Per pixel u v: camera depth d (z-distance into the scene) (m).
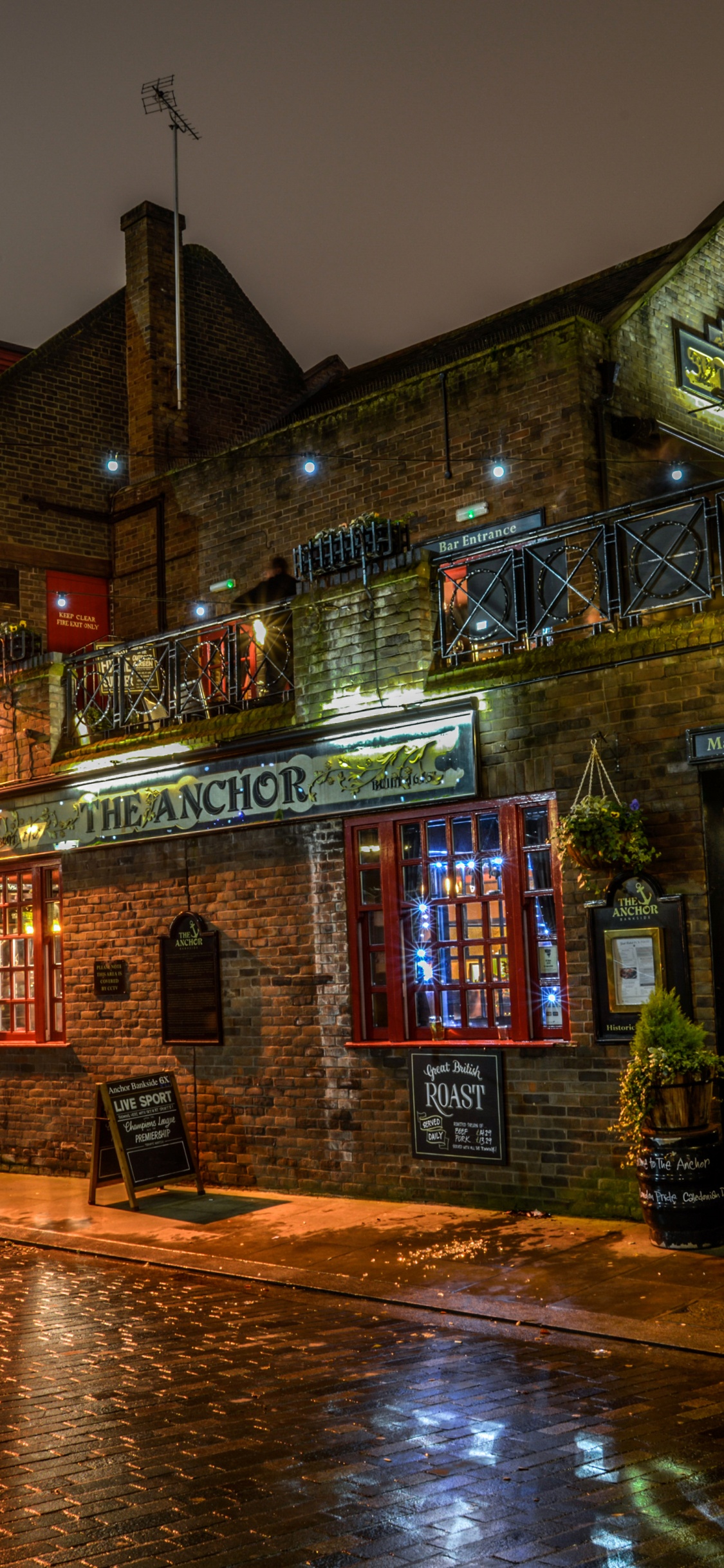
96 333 18.80
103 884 13.12
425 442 14.16
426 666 10.48
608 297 15.39
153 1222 10.38
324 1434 5.34
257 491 16.02
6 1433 5.57
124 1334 7.25
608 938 9.09
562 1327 6.82
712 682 8.72
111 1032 12.95
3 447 17.53
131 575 17.88
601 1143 9.16
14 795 14.11
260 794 11.55
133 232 18.61
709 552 8.85
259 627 12.50
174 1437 5.41
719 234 15.59
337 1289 7.96
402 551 10.86
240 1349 6.79
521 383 13.41
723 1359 6.14
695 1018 8.67
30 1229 10.49
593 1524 4.31
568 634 10.70
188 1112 12.10
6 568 17.36
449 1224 9.40
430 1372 6.21
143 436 18.17
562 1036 9.59
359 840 10.95
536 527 13.08
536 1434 5.21
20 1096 13.95
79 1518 4.60
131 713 13.27
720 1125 8.38
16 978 14.35
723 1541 4.14
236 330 19.45
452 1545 4.21
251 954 11.66
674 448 14.15
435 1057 10.19
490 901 10.05
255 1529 4.41
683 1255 7.98
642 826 8.88
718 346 15.44
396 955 10.57
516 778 9.74
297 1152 11.18
